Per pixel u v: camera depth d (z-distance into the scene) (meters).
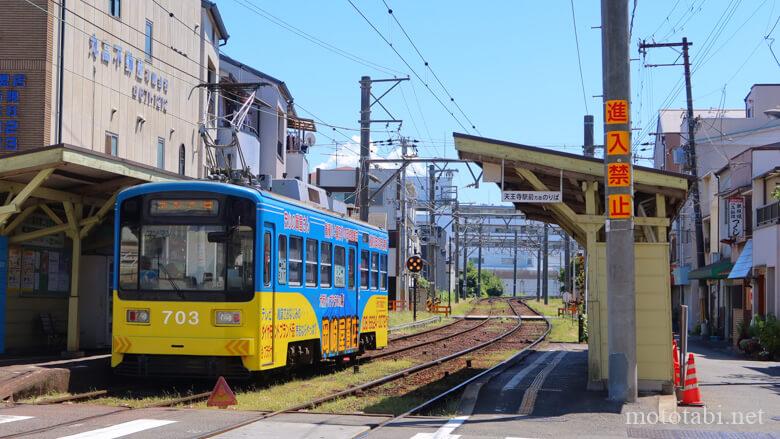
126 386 15.23
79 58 22.39
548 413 11.70
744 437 10.10
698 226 34.62
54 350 17.91
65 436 9.40
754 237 29.14
